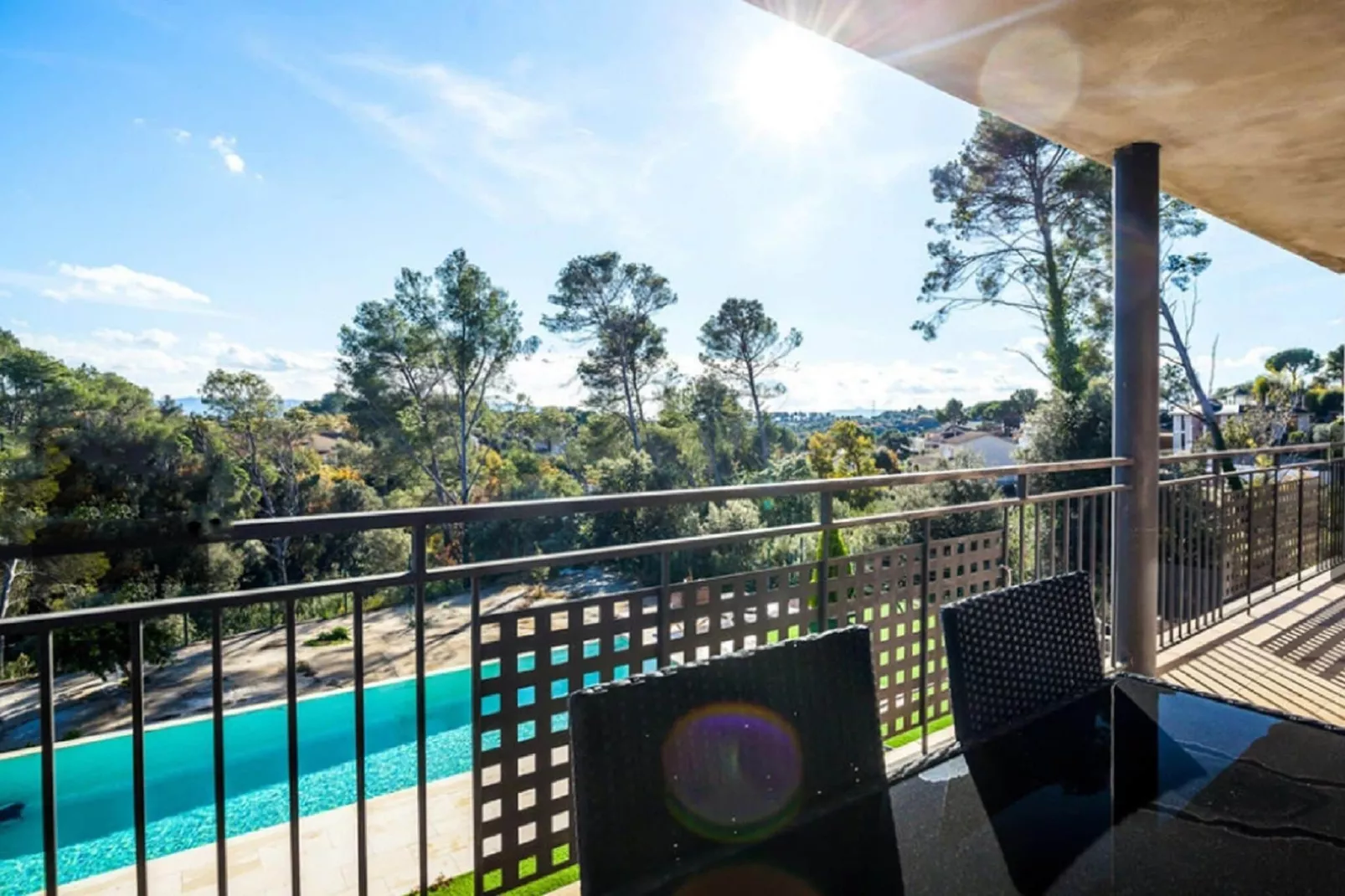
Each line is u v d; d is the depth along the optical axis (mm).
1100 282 14680
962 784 1136
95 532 1155
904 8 2143
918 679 2455
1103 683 1544
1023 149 15055
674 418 26812
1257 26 2209
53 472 7406
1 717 8453
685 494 1834
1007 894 866
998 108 2805
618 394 26297
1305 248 5020
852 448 24344
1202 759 1206
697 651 1931
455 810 3967
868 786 1104
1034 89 2639
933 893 866
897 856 941
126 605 1256
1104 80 2555
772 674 1038
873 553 2312
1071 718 1380
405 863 3379
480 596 1616
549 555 1688
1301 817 1030
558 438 26297
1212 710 1402
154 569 6723
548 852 1742
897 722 2396
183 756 6734
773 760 1013
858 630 1148
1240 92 2637
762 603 2059
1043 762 1205
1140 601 3043
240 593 1363
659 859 892
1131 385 3053
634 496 1753
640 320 26156
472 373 23031
